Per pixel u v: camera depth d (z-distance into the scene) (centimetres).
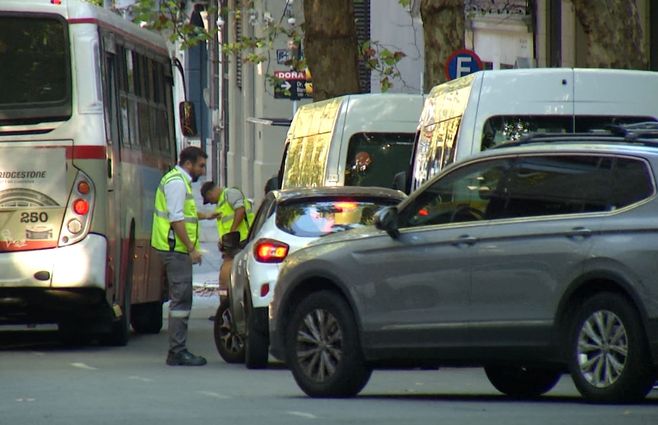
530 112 5422
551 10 10881
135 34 7094
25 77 6234
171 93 8044
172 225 5697
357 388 4219
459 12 8281
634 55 6619
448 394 4434
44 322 6544
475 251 3969
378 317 4138
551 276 3825
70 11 6259
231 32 16250
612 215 3759
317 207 5497
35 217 6212
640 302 3647
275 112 14488
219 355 6359
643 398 3741
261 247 5453
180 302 5722
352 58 9231
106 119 6303
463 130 5416
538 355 3869
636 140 3872
